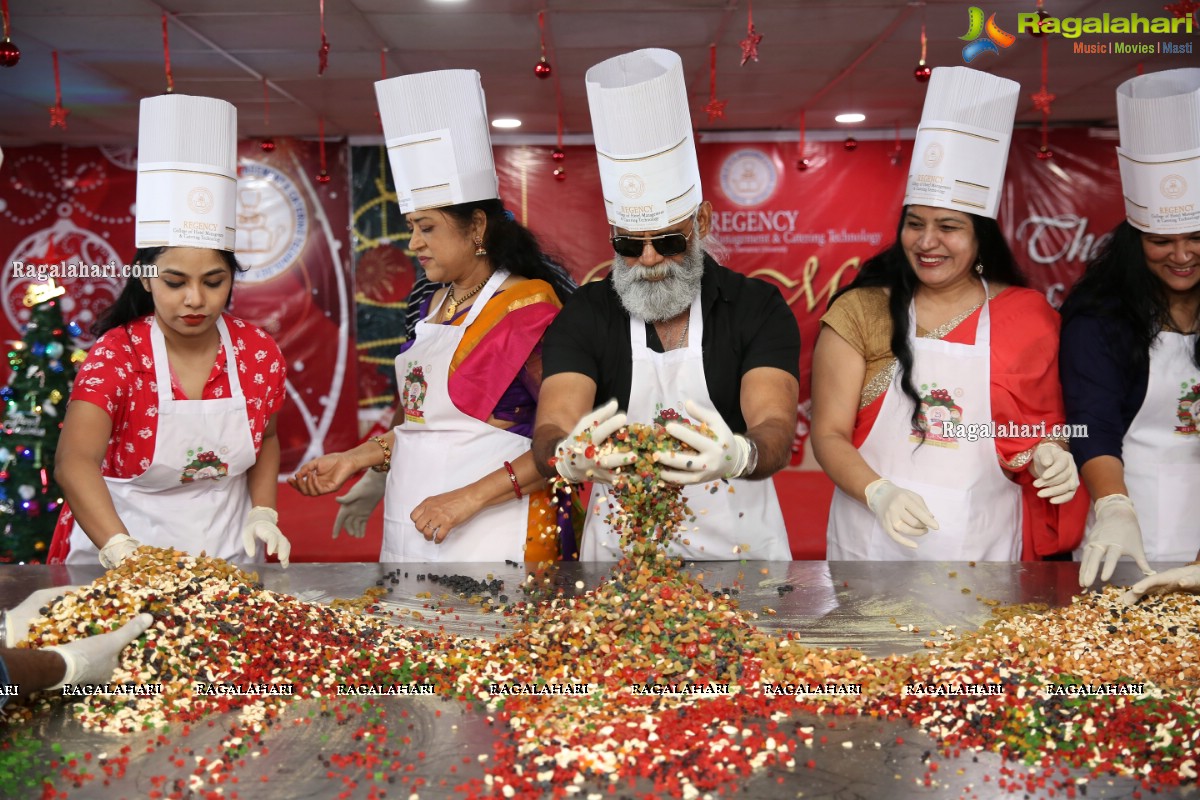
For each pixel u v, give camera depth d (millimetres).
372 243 9477
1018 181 9297
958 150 2670
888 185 9523
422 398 2920
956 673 1855
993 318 2846
